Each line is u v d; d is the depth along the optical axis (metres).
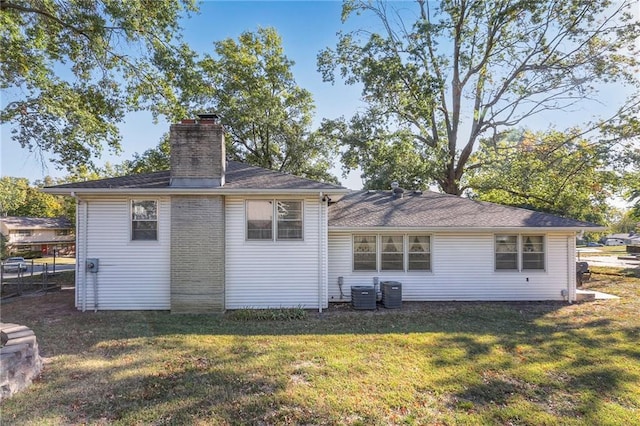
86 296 9.92
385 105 21.52
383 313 9.76
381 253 11.67
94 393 4.70
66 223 43.00
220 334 7.56
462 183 22.98
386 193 15.04
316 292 10.31
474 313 9.69
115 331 7.73
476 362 5.94
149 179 10.52
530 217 12.05
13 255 29.34
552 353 6.39
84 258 9.91
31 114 13.90
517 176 19.62
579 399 4.69
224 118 22.47
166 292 10.06
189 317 9.12
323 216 10.42
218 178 9.89
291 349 6.55
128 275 9.99
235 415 4.18
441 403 4.54
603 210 20.88
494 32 20.05
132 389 4.83
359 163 21.95
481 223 11.47
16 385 4.71
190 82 14.59
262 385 4.99
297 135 25.16
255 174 11.27
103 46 13.10
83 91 15.08
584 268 14.12
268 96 23.23
